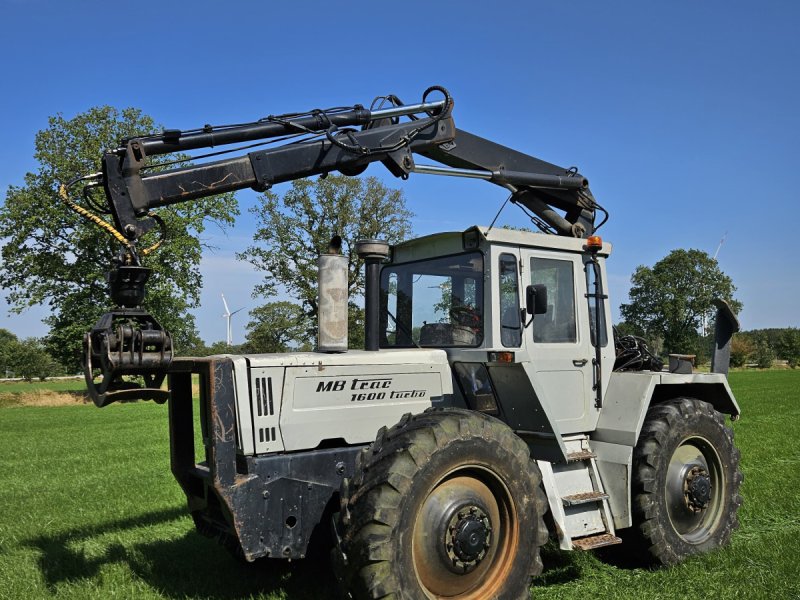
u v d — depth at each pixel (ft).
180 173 13.76
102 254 114.93
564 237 17.57
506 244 16.28
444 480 13.23
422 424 12.93
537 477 14.11
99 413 87.66
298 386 13.93
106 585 16.28
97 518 23.80
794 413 63.26
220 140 14.38
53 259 113.91
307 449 14.01
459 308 16.55
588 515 16.93
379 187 140.05
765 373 175.73
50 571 17.51
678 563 17.76
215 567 17.72
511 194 19.86
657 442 17.78
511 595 13.47
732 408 21.22
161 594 15.72
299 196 140.15
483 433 13.37
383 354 15.17
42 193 112.16
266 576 16.93
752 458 34.76
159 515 24.07
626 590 15.67
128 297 13.01
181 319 118.42
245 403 13.38
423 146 17.46
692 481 18.65
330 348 15.07
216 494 13.17
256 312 144.36
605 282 18.78
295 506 13.51
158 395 12.85
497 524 13.79
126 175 13.24
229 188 14.32
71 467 37.04
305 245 142.92
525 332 16.43
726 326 21.66
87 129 116.06
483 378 16.12
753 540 19.70
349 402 14.56
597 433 18.07
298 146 15.17
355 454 14.35
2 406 110.63
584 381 17.90
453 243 16.63
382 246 16.14
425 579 12.73
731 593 15.12
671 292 228.22
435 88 17.38
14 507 25.88
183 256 112.98
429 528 12.78
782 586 15.55
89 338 12.67
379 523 11.85
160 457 40.63
